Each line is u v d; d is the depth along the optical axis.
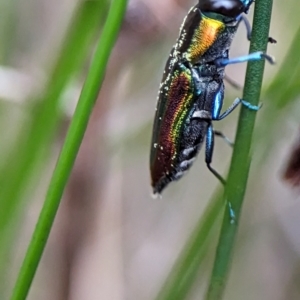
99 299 0.12
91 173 0.11
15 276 0.12
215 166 0.12
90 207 0.11
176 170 0.11
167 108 0.11
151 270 0.12
